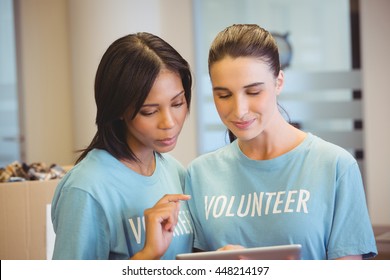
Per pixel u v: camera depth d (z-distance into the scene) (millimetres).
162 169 1782
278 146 1714
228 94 1581
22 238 2346
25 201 2350
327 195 1641
